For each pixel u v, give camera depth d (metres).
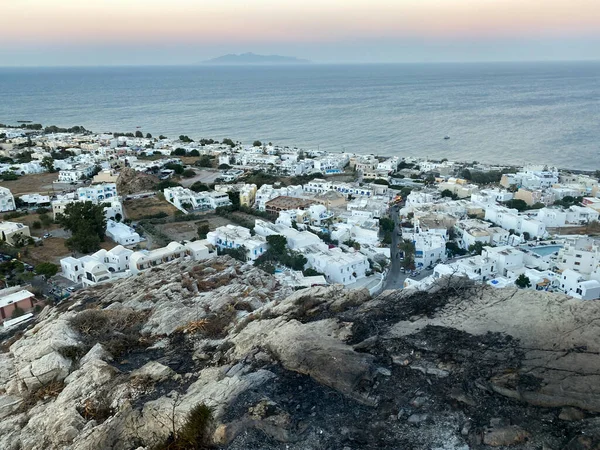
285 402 16.69
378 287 73.75
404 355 18.16
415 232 96.50
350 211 108.81
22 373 23.16
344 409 16.22
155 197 111.44
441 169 150.00
